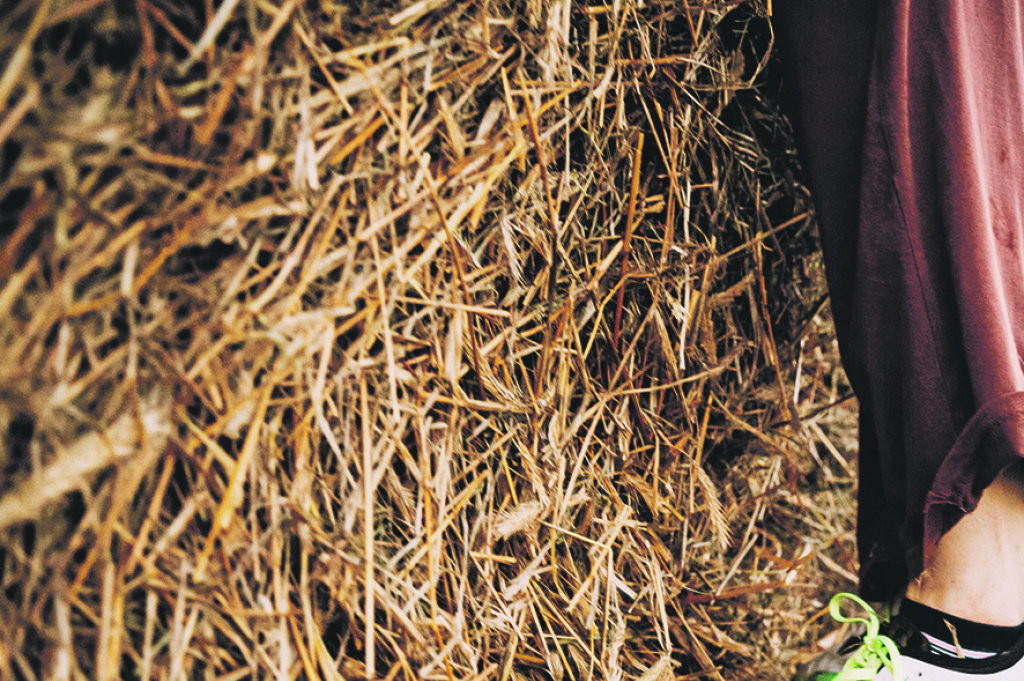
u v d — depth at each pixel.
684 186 0.90
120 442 0.49
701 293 0.89
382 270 0.62
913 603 0.79
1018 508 0.77
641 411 0.85
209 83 0.51
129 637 0.52
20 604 0.48
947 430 0.71
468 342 0.70
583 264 0.80
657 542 0.87
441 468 0.67
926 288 0.71
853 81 0.75
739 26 0.90
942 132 0.71
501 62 0.68
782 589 1.03
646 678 0.79
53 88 0.46
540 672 0.76
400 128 0.62
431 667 0.63
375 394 0.64
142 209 0.51
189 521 0.54
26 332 0.46
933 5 0.71
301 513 0.58
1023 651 0.76
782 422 1.00
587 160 0.77
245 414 0.55
